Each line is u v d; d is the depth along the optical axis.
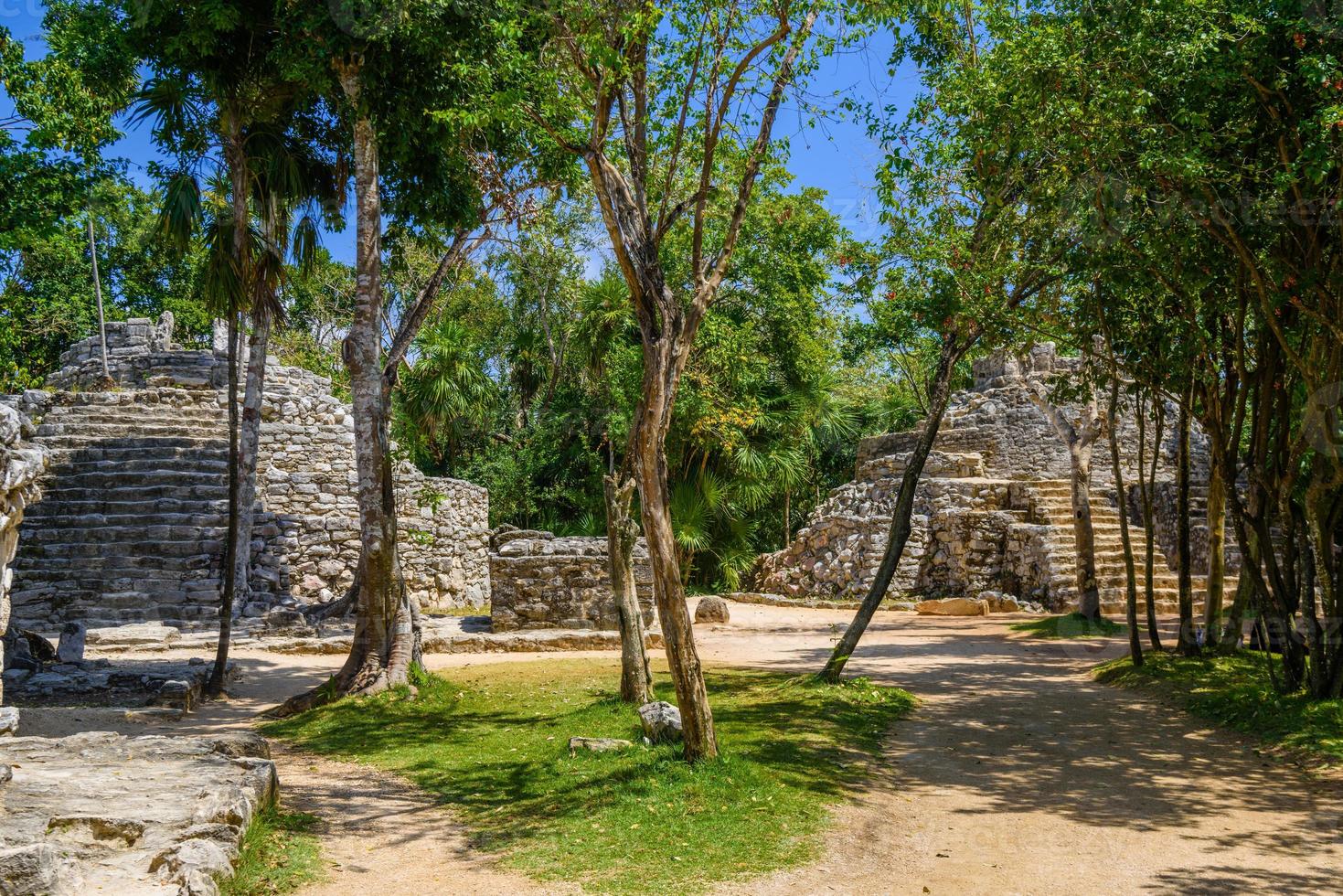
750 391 27.83
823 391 30.03
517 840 6.33
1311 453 9.78
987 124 10.50
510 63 8.29
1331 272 8.79
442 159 12.23
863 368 39.25
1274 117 8.55
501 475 32.94
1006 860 6.02
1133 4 8.56
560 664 13.66
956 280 11.17
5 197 14.32
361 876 5.68
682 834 6.25
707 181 7.96
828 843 6.17
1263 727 9.25
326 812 7.03
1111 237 9.66
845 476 37.44
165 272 35.84
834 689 10.95
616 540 10.43
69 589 18.28
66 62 14.30
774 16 8.39
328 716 10.45
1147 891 5.54
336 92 11.69
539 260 30.89
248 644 15.70
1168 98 8.81
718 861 5.81
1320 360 9.19
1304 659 10.05
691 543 26.14
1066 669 13.48
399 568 11.75
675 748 7.84
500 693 11.59
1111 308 11.41
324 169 13.45
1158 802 7.26
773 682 11.91
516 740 9.25
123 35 11.03
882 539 25.66
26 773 6.22
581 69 7.76
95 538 19.47
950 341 11.86
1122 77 8.78
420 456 32.75
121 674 11.80
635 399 27.78
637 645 10.34
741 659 14.43
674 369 7.56
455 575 26.23
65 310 33.16
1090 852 6.17
